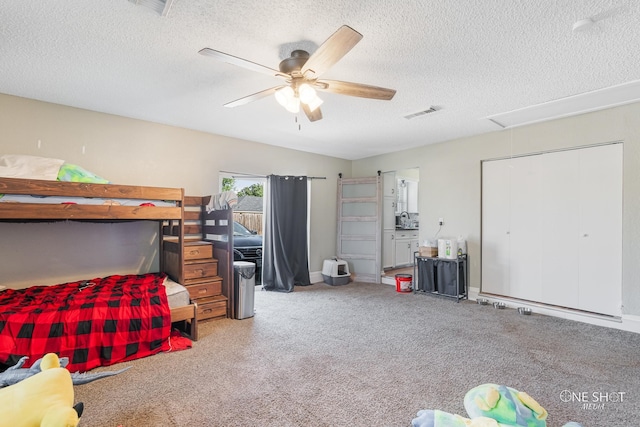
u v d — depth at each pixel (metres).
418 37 2.11
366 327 3.35
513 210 4.22
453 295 4.47
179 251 3.23
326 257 6.00
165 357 2.62
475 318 3.66
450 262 4.50
